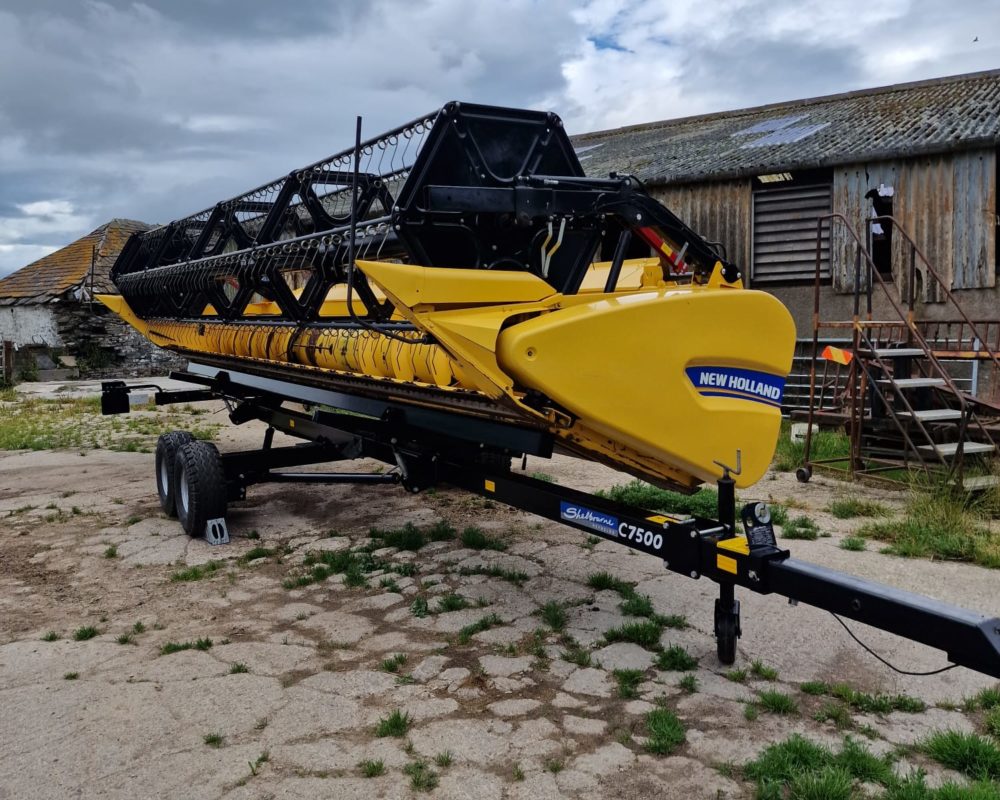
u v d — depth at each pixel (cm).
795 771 290
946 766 299
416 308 344
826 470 786
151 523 661
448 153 389
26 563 571
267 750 315
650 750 311
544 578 511
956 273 1073
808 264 1190
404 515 671
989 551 524
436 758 307
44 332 2464
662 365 360
